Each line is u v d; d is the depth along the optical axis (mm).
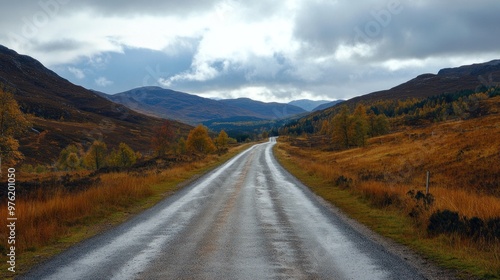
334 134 80062
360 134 76188
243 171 34094
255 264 7020
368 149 67062
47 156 111312
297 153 82500
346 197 17266
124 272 6547
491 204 11750
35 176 35719
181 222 11484
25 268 6895
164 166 37344
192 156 52969
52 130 139875
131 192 16922
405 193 15445
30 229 9297
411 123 128375
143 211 13711
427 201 12562
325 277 6281
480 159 35531
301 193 19125
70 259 7441
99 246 8523
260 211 13594
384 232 10047
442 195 14891
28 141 118750
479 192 25578
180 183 23984
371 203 14977
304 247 8383
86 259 7422
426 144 54156
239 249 8180
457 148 43969
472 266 6848
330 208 14422
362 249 8234
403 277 6309
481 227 8641
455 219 9531
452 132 62594
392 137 79625
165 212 13391
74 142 133375
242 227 10695
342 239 9219
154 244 8664
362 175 29594
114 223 11469
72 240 9211
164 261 7223
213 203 15633
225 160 52156
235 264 7023
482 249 7793
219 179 26750
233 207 14539
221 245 8547
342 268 6801
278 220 11820
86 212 12352
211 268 6758
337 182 22094
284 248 8273
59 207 11891
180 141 79188
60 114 185000
